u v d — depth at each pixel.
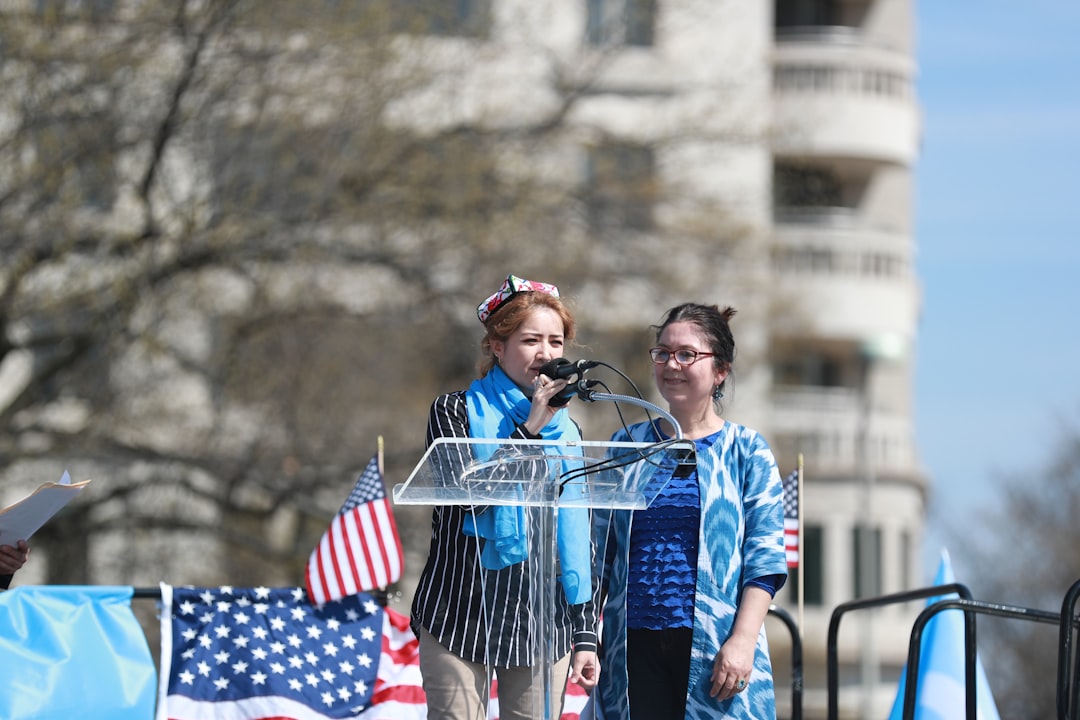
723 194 56.59
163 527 49.09
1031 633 114.69
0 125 42.22
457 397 14.66
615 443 13.48
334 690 18.31
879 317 90.19
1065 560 115.25
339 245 47.06
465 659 14.50
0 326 44.06
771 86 81.50
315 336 49.66
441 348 49.59
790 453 66.38
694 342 15.83
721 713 15.20
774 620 68.69
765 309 58.72
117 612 17.64
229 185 45.59
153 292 45.09
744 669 14.97
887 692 92.69
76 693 17.08
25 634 17.03
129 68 43.22
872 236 90.00
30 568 58.84
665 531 15.58
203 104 44.69
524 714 14.74
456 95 50.09
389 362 51.06
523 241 49.09
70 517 48.88
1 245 42.03
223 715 17.89
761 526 15.55
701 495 15.55
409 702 18.52
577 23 60.78
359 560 18.72
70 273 42.97
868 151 89.38
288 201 46.25
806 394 90.44
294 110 45.50
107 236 43.91
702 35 70.06
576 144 52.31
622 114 65.25
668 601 15.46
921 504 95.94
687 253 53.78
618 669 15.57
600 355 52.69
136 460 47.59
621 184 51.81
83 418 47.88
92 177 44.03
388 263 47.41
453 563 14.67
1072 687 16.48
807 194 89.19
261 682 18.05
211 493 49.03
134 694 17.41
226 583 53.00
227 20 44.06
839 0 93.00
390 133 46.97
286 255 45.88
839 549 91.44
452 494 13.80
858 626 91.50
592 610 15.07
